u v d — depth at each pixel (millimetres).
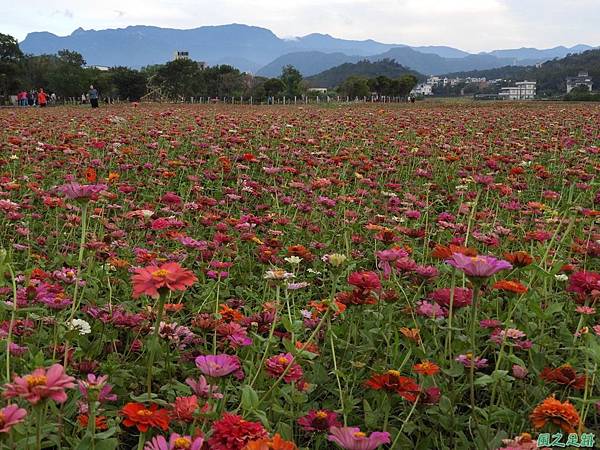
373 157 11695
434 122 20172
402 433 3186
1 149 10859
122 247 5457
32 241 5926
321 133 14508
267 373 3197
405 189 9477
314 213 7480
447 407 3174
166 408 2943
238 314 3803
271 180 9312
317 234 6684
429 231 6602
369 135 14562
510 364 3678
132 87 80250
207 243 5203
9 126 15477
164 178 8695
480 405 3701
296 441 3232
